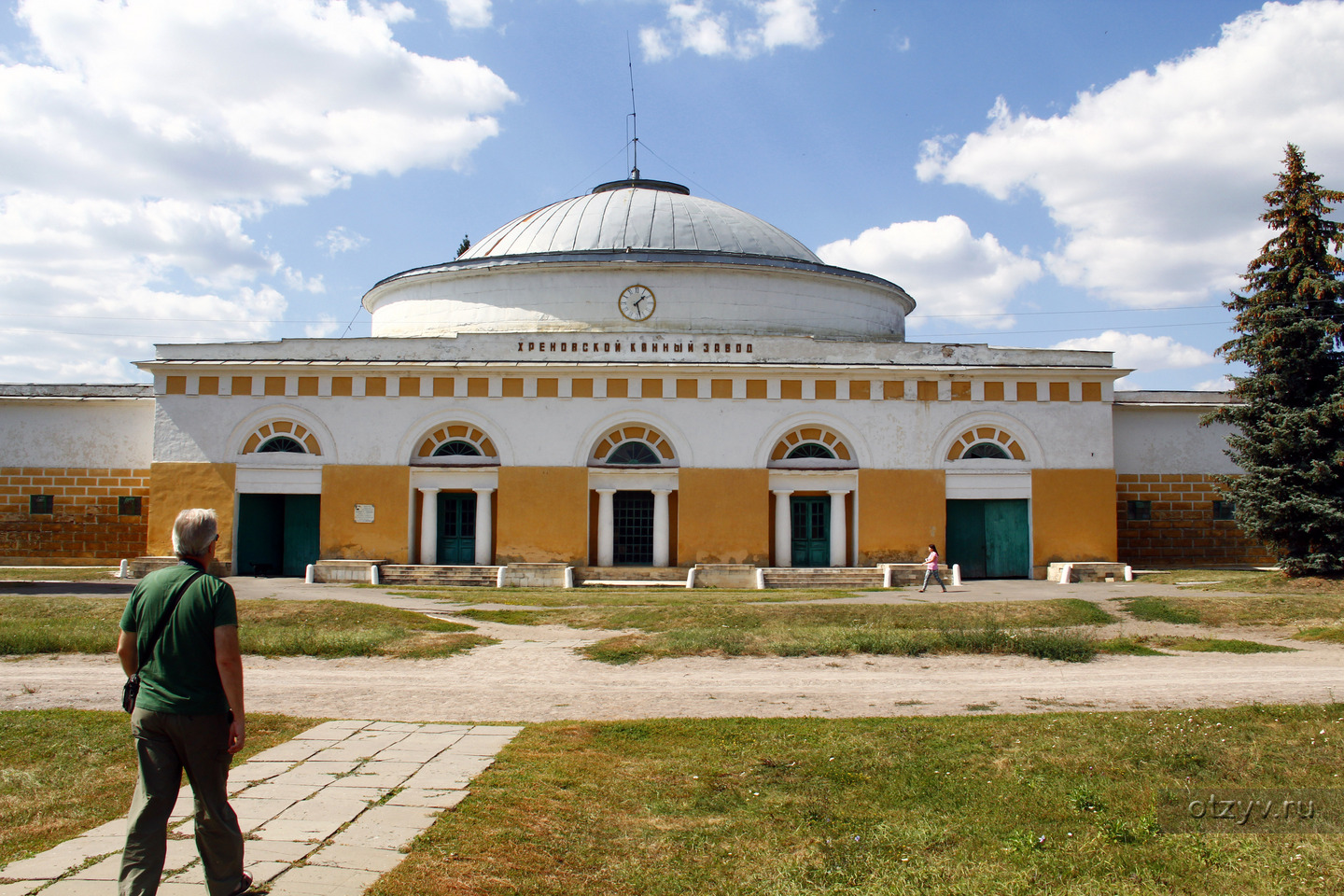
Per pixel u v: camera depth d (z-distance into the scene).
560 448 31.22
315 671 14.69
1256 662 15.85
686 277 34.41
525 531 30.94
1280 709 11.57
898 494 31.42
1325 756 9.66
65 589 24.12
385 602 23.06
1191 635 18.69
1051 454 31.80
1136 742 10.16
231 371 31.33
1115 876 6.75
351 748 9.80
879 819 7.97
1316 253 26.86
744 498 31.19
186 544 6.24
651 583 30.05
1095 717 11.34
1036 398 31.97
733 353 32.22
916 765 9.39
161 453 31.17
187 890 5.97
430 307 36.38
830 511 32.03
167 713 5.71
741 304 34.69
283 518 32.56
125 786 8.52
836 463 31.69
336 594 24.92
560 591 26.88
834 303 36.47
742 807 8.23
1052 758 9.61
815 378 31.64
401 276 36.78
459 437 31.58
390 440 31.30
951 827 7.77
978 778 9.02
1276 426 26.59
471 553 31.86
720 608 21.14
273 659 15.59
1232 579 27.05
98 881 6.09
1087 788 8.55
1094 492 31.70
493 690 13.38
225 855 5.79
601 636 18.44
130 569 29.30
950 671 15.03
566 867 6.78
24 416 33.69
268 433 31.34
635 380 31.44
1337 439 25.78
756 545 31.05
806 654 16.28
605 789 8.57
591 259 34.25
